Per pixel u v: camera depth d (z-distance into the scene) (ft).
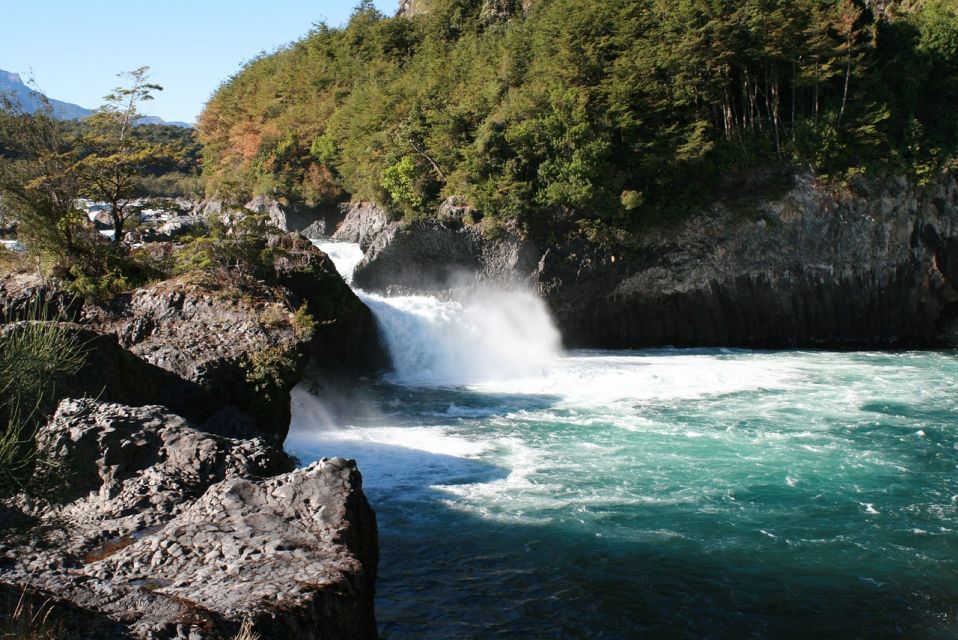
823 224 168.04
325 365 121.60
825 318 172.45
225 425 75.41
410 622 52.75
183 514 45.83
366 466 83.87
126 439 52.29
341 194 234.38
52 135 112.68
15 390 34.91
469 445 91.91
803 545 64.54
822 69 168.76
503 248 169.37
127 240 125.80
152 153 117.50
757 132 173.68
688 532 66.85
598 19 180.65
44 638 29.86
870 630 52.47
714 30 168.76
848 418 103.86
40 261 103.19
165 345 85.46
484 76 206.28
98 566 40.24
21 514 38.55
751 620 53.67
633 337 172.45
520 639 51.03
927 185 168.55
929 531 67.26
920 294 171.73
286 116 262.88
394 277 178.09
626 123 166.20
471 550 63.36
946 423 101.30
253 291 102.83
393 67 264.31
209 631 33.45
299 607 36.50
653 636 51.62
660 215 167.32
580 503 73.20
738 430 97.96
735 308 171.73
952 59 181.47
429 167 187.11
